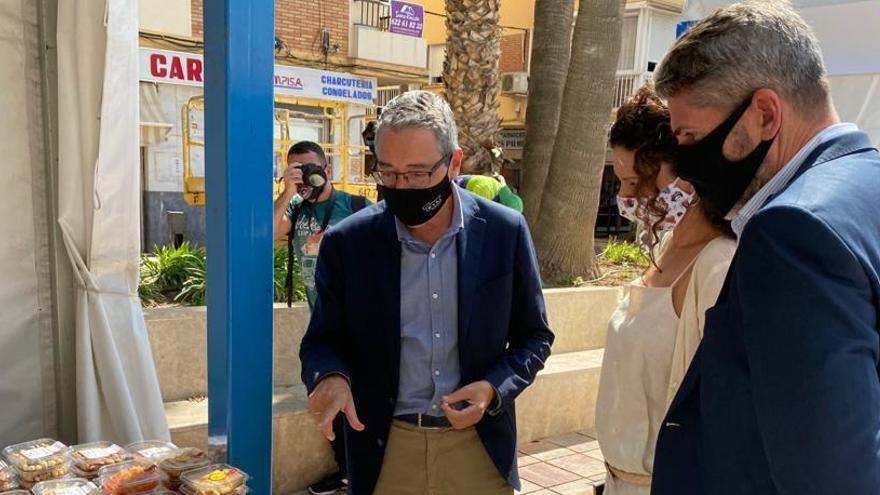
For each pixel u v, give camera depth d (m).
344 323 1.86
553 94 6.85
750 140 1.04
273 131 1.73
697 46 1.05
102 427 2.11
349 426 1.85
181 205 10.59
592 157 6.22
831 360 0.84
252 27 1.66
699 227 1.60
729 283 1.10
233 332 1.72
